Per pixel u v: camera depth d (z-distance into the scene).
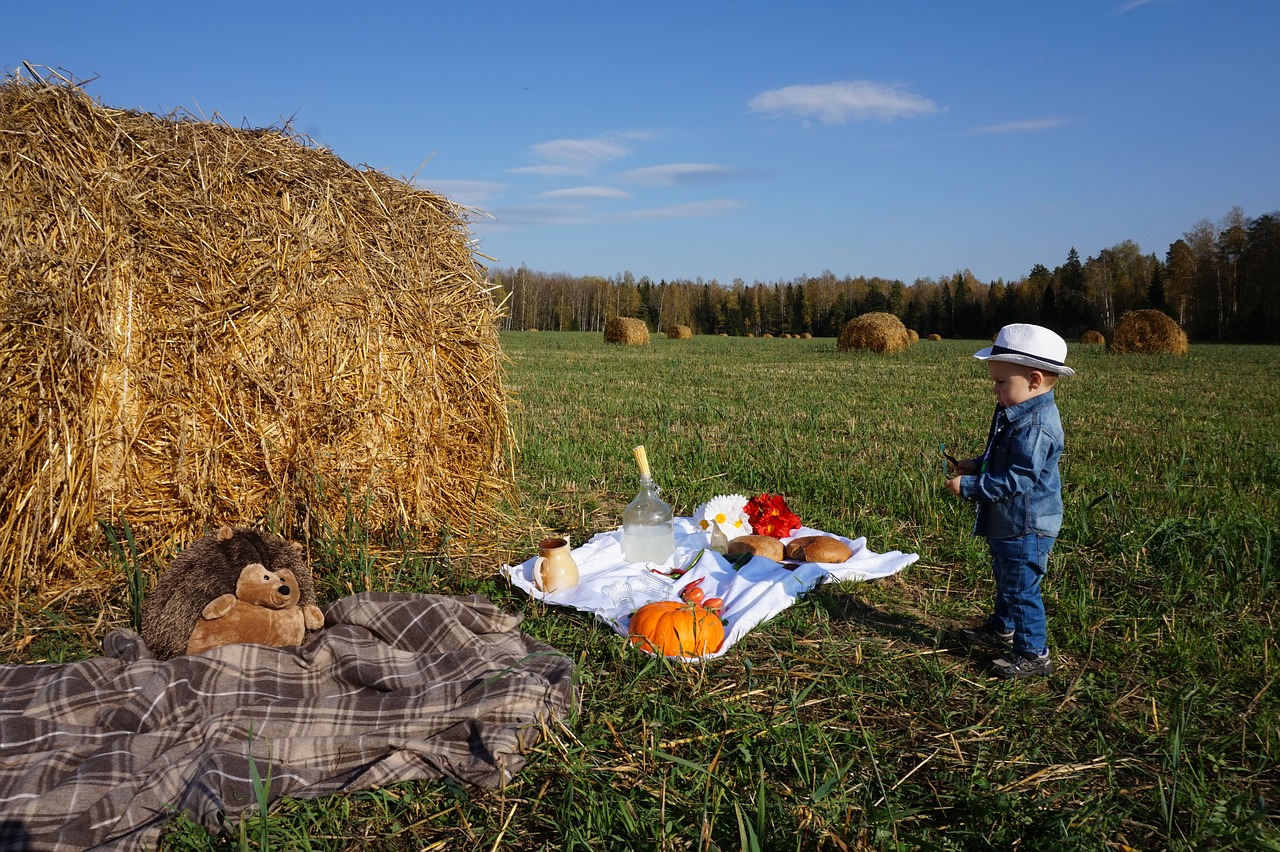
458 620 3.53
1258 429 10.08
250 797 2.43
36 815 2.29
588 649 3.68
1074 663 3.64
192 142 4.61
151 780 2.43
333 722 2.82
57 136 4.20
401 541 4.87
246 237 4.55
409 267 5.22
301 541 4.62
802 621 4.02
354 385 4.84
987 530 3.60
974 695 3.35
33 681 3.03
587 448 8.38
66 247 4.08
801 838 2.35
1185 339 28.86
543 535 5.45
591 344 40.44
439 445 5.33
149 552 4.28
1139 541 5.07
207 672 3.01
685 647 3.60
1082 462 7.88
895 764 2.81
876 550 5.24
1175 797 2.58
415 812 2.51
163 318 4.30
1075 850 2.27
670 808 2.51
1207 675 3.51
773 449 8.50
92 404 4.11
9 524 4.00
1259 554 4.65
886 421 10.99
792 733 2.94
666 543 4.90
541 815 2.48
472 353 5.61
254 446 4.51
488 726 2.81
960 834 2.43
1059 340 3.48
